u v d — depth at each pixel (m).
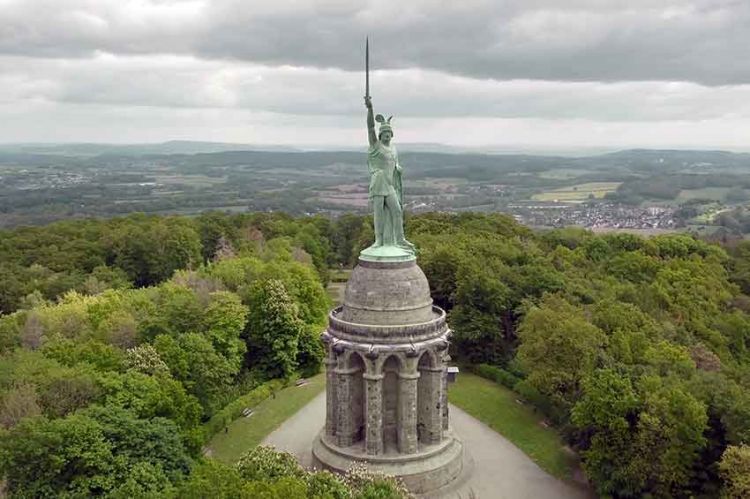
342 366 61.62
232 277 111.69
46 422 53.41
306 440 75.19
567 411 74.94
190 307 88.62
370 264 62.66
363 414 63.66
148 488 51.47
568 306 90.81
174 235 154.12
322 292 113.88
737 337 101.88
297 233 180.00
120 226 177.12
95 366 68.81
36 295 114.94
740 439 58.22
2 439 51.75
